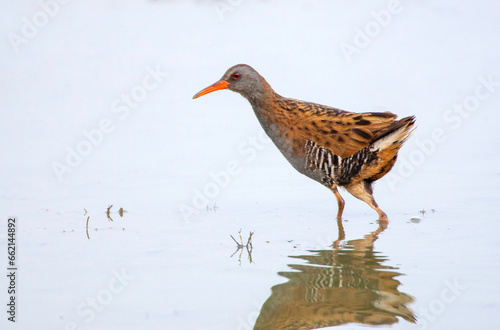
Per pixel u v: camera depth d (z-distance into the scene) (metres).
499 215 12.93
